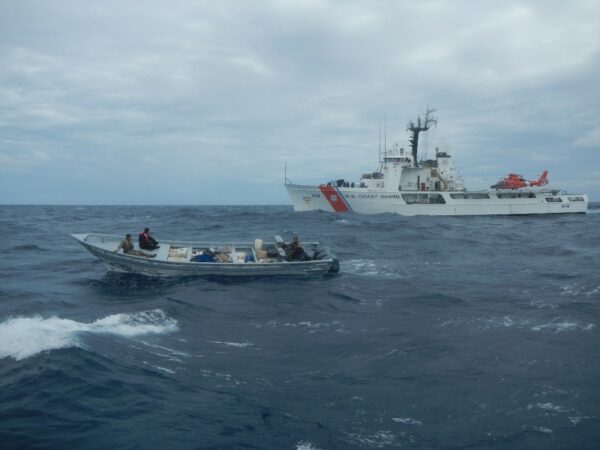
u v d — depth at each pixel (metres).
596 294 19.08
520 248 36.34
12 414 8.01
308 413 8.68
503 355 11.85
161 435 7.59
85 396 8.71
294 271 23.33
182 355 11.57
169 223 66.50
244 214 91.12
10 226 58.66
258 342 12.96
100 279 22.55
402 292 19.86
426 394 9.57
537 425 8.30
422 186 75.38
